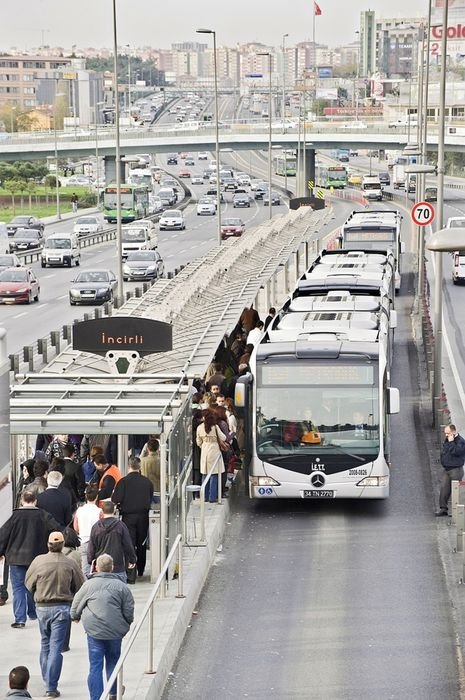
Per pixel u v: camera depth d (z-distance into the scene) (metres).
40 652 23.94
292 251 78.50
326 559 34.50
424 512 39.66
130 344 38.09
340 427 39.12
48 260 131.25
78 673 24.17
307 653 26.92
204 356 39.53
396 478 44.03
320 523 38.56
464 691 24.66
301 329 42.50
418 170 80.50
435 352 52.44
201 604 30.48
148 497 30.28
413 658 26.59
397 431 51.28
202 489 33.94
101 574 22.20
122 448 36.47
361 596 31.11
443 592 31.42
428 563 34.03
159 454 32.88
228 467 39.94
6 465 21.72
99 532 26.16
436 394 52.06
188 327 46.44
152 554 30.20
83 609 22.08
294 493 39.28
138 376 35.88
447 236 23.81
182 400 33.69
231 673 25.67
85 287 96.00
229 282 62.31
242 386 37.94
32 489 27.75
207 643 27.58
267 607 30.23
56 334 69.62
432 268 119.94
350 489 39.03
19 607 26.66
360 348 39.44
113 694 22.14
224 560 34.47
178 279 63.03
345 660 26.45
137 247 139.38
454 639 27.84
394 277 80.88
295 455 39.16
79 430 30.34
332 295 52.47
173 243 160.50
